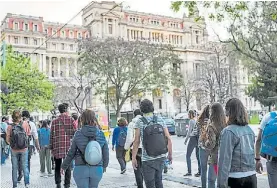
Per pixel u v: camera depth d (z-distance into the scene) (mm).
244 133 4117
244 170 4035
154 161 5699
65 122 8812
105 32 80250
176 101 84500
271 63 20625
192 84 67375
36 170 13781
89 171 5344
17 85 39219
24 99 39750
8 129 9250
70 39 85250
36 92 41500
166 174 11227
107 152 5641
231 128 4109
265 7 18938
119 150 12016
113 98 46656
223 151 4027
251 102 75500
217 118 6391
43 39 81562
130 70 44281
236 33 20781
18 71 39281
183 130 32594
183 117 33375
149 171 5727
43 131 12500
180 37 94938
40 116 58062
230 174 4047
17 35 78750
